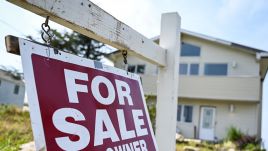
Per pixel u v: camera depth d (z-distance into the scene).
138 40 1.61
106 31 1.33
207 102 15.09
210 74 15.02
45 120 0.91
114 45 1.42
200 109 15.24
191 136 15.02
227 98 14.17
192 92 14.82
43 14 1.03
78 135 1.02
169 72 1.93
